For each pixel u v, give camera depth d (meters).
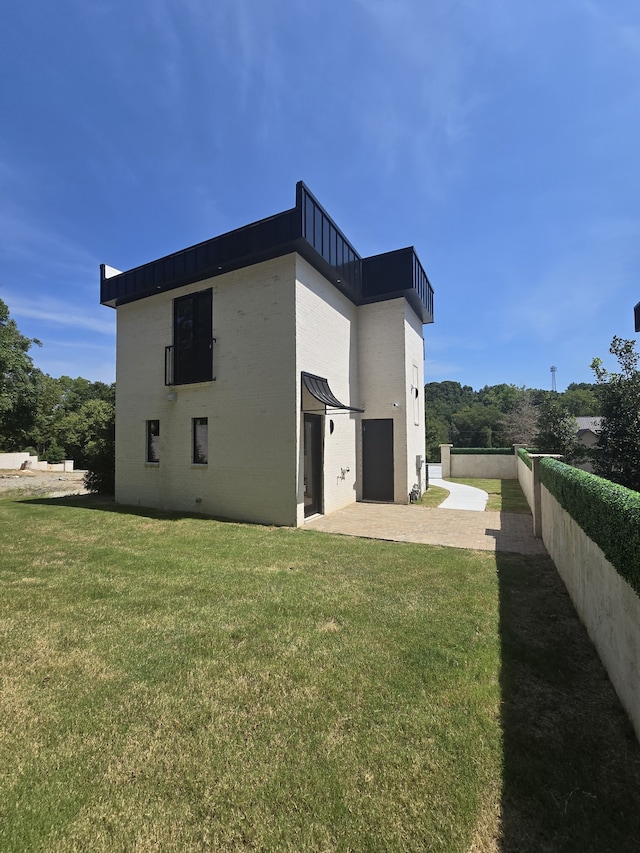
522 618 3.96
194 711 2.56
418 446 13.72
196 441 10.43
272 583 4.97
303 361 9.08
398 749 2.22
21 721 2.48
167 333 11.01
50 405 48.25
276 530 8.18
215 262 9.48
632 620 2.43
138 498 11.57
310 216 8.67
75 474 30.89
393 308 12.13
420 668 3.05
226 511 9.64
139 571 5.49
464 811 1.82
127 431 11.88
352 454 11.96
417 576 5.22
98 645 3.45
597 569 3.30
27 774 2.07
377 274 11.82
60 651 3.35
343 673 2.99
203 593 4.65
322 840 1.68
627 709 2.49
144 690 2.79
